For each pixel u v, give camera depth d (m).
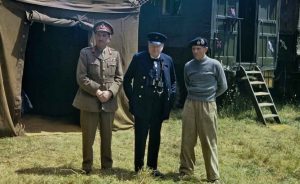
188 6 8.36
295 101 9.73
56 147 5.32
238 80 8.27
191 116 4.16
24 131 5.96
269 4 9.12
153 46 4.08
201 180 4.25
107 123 4.23
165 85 4.18
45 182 3.88
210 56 8.02
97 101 4.12
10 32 5.50
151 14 8.97
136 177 4.14
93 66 4.11
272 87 9.71
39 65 7.42
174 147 5.67
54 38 7.23
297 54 9.77
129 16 6.57
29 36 7.47
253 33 8.90
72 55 7.09
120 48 6.48
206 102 4.11
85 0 6.07
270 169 4.83
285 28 9.94
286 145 5.94
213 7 8.01
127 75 4.23
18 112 5.71
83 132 4.18
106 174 4.21
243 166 4.93
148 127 4.23
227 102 8.23
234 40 8.49
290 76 9.98
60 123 6.80
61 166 4.54
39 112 7.43
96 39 4.15
